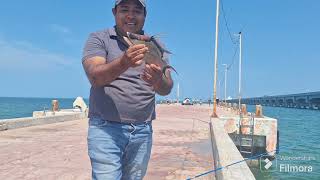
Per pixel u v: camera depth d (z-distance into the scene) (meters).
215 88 23.59
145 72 2.95
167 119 25.03
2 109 80.00
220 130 12.52
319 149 26.67
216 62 23.88
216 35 24.27
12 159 8.95
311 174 16.66
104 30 3.09
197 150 11.13
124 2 3.07
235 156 7.14
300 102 126.81
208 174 7.68
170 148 11.46
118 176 3.11
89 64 2.88
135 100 3.08
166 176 7.53
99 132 3.06
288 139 34.62
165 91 3.16
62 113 22.75
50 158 9.12
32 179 7.08
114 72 2.70
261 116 23.09
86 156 9.44
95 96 3.08
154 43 2.91
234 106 42.75
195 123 21.80
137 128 3.15
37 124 17.64
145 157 3.32
